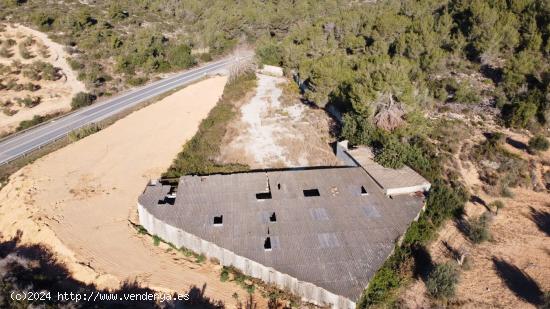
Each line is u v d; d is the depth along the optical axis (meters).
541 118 46.31
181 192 35.59
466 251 31.80
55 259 32.12
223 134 52.25
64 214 36.75
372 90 44.75
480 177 39.97
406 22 73.38
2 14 92.50
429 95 52.09
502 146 43.19
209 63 93.12
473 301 27.64
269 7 120.19
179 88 74.06
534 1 59.81
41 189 40.75
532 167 40.72
